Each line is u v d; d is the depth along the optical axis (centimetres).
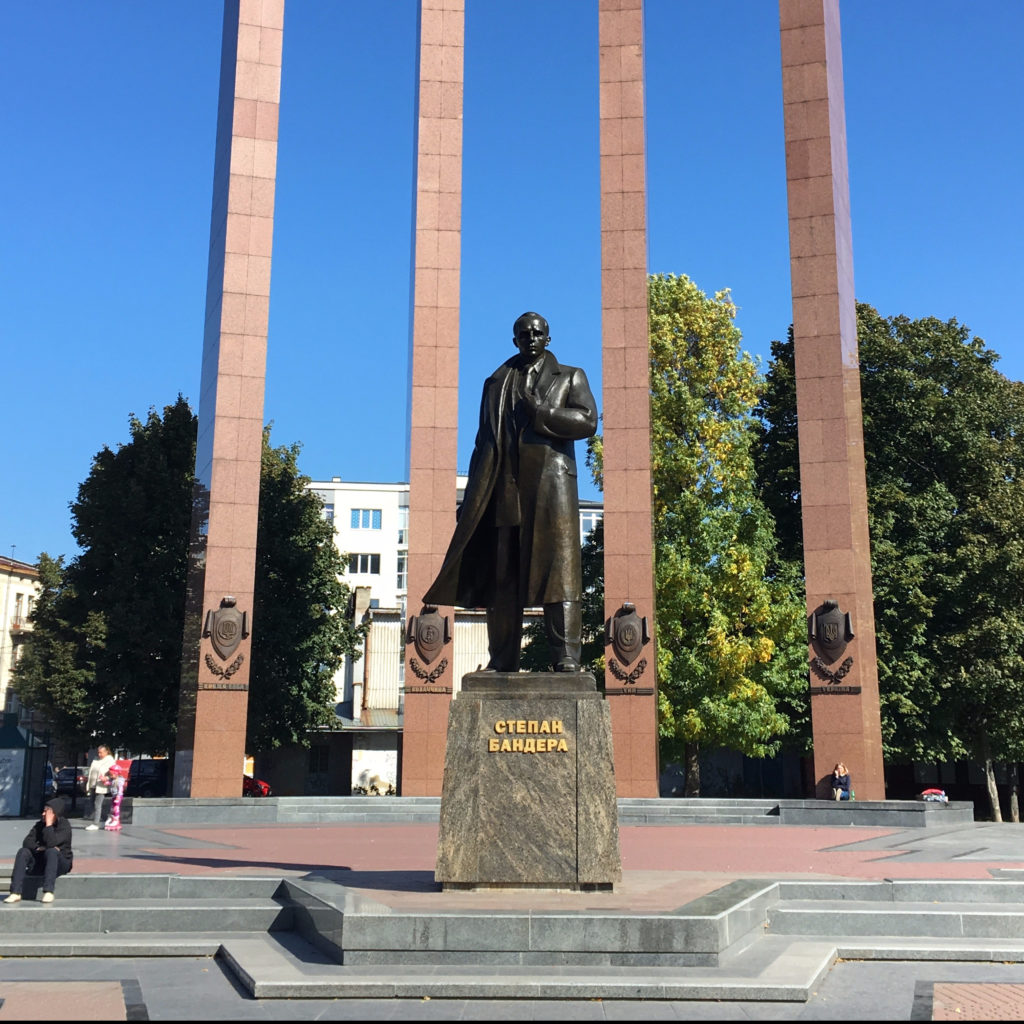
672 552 3103
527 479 968
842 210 2648
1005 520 3106
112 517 3384
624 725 2431
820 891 1022
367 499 6097
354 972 748
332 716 3562
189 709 2434
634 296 2606
